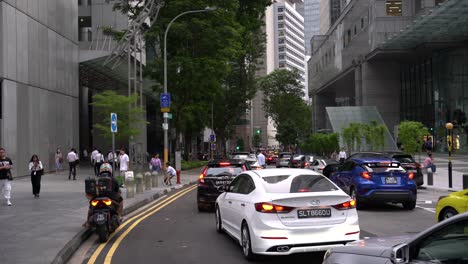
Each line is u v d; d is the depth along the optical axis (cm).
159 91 3841
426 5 4878
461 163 3922
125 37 3603
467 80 4966
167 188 2367
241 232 876
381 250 428
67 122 3712
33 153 3042
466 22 4109
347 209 805
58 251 852
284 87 8994
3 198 1766
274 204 779
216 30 3712
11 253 835
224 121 6266
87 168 4116
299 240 767
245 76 5925
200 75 3634
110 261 841
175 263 815
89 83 5047
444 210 1037
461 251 380
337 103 9794
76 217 1280
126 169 2450
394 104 5591
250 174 931
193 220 1323
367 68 5628
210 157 6069
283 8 18588
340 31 6900
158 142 7469
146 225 1242
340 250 473
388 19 5200
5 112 2661
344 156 3850
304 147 7238
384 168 1507
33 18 3088
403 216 1373
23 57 2923
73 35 3894
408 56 5356
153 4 3575
